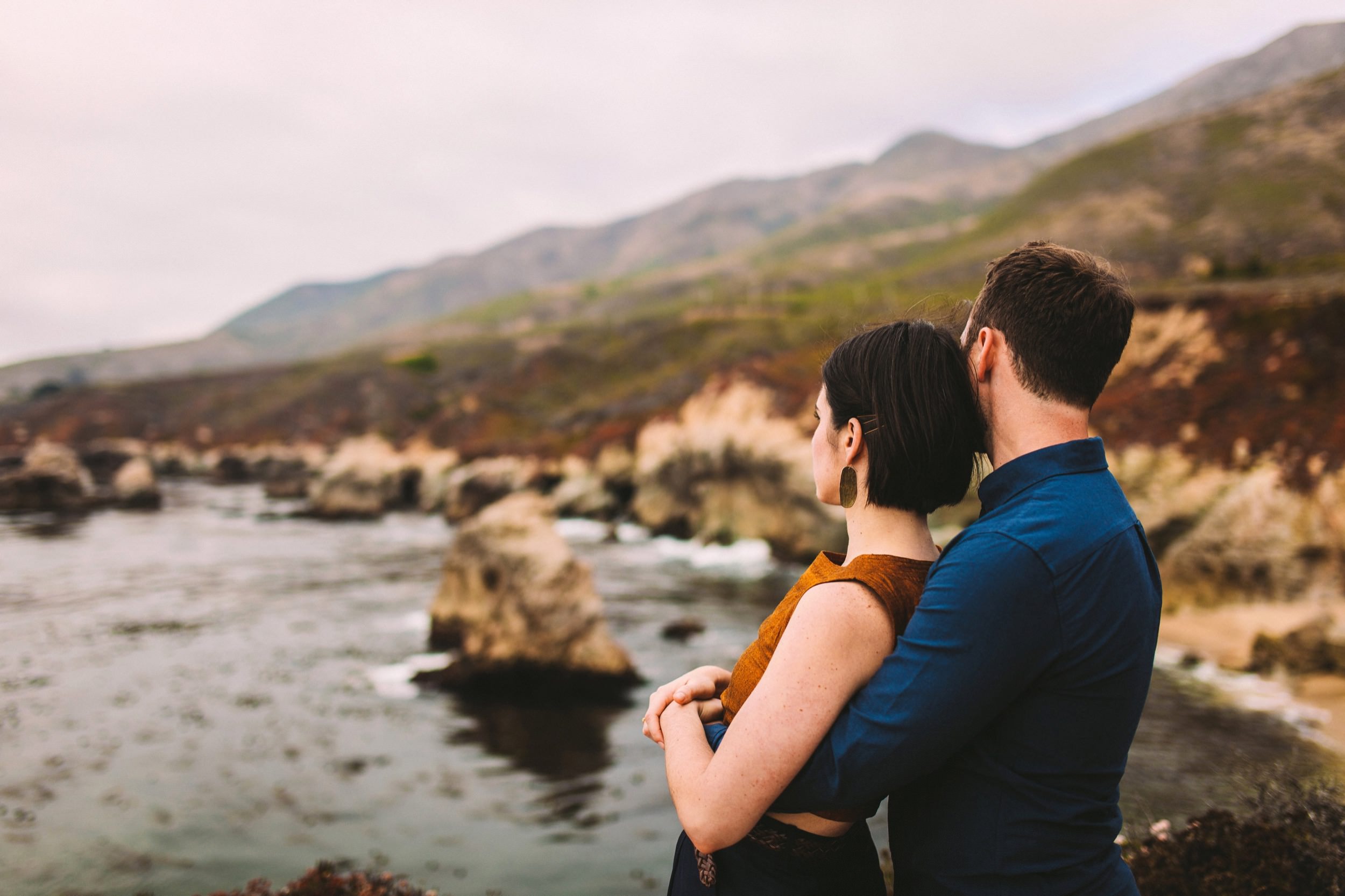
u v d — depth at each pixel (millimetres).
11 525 46312
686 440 40625
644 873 9438
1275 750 10883
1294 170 107938
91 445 96562
